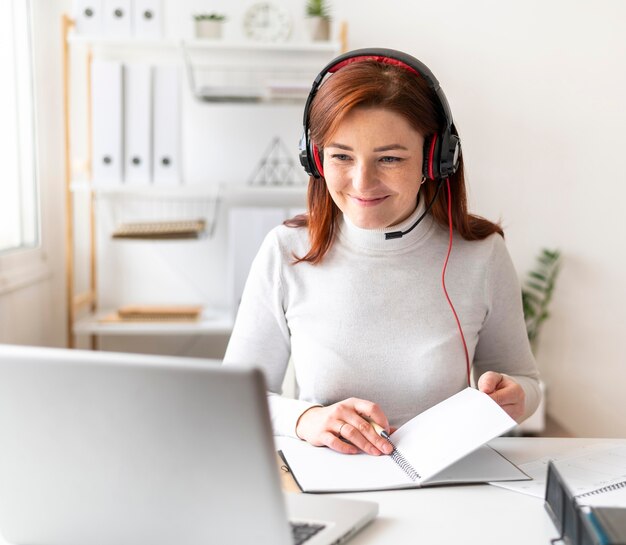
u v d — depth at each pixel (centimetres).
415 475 97
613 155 281
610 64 277
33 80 263
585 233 285
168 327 251
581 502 88
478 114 280
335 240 129
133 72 245
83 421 70
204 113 278
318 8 257
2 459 74
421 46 276
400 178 111
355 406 111
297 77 276
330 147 111
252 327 132
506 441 115
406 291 126
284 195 282
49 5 269
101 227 280
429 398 124
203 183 262
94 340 279
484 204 284
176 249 283
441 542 81
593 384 291
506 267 131
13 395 71
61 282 280
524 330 133
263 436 66
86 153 275
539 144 281
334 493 94
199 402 66
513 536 83
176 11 272
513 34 276
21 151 263
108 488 72
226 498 69
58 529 76
